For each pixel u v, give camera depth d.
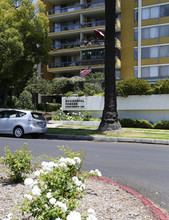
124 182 5.50
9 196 4.05
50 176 3.13
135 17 31.53
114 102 14.59
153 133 14.52
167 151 9.59
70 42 37.31
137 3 31.34
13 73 23.75
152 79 20.14
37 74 39.78
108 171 6.41
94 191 4.51
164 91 18.06
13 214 3.37
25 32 22.62
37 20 23.55
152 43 30.16
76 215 2.28
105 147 10.47
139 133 14.27
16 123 13.48
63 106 22.14
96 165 7.07
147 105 18.64
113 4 14.56
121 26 32.44
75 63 35.03
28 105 27.70
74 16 35.69
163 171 6.45
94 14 34.81
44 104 29.20
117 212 3.60
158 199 4.48
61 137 14.20
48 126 19.42
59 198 2.85
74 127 18.69
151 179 5.73
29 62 24.08
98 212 3.55
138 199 4.19
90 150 9.59
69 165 3.66
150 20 30.22
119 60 31.44
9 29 20.58
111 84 14.53
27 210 2.60
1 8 21.75
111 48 14.57
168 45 29.36
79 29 34.16
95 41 33.38
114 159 7.93
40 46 24.94
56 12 37.34
